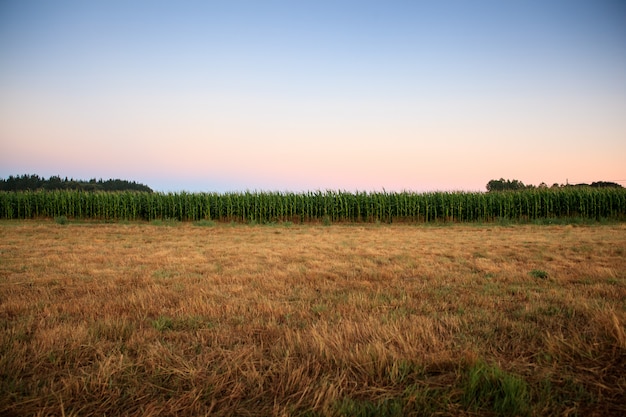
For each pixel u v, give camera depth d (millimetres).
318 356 3736
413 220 31922
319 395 2953
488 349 3908
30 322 4820
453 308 5625
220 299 6125
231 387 3242
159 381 3355
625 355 3646
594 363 3555
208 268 9031
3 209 30875
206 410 2912
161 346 3973
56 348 3920
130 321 5031
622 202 29250
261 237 17578
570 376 3309
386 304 5727
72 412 2826
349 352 3719
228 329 4672
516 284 7133
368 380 3357
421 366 3521
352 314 5219
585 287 6641
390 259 10539
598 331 4176
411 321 4758
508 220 29500
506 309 5516
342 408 2805
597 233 18094
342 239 16562
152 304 5699
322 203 32094
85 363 3736
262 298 6094
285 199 32094
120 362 3490
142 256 11055
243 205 31672
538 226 24328
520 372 3426
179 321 4984
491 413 2824
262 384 3266
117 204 31578
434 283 7238
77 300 6000
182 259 10398
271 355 3855
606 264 9109
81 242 14586
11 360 3594
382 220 31922
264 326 4754
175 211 31984
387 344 4008
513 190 32844
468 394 3014
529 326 4586
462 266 9172
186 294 6457
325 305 5645
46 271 8562
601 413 2779
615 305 5348
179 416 2850
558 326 4570
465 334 4383
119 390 3150
